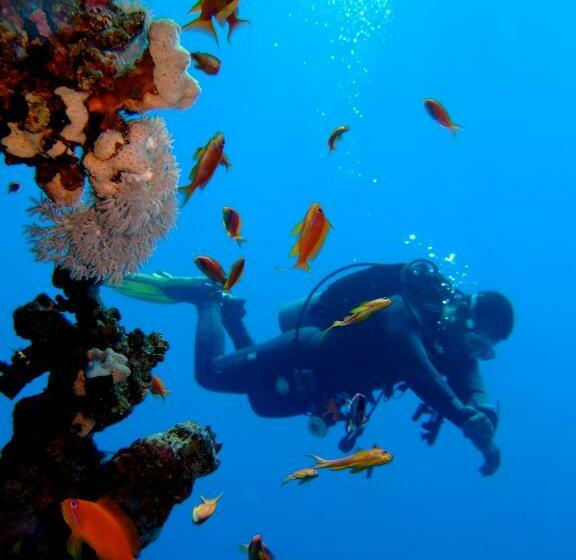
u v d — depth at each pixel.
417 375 6.41
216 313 9.45
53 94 2.18
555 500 40.38
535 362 44.66
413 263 7.07
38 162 2.30
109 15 2.15
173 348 46.16
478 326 6.99
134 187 2.24
